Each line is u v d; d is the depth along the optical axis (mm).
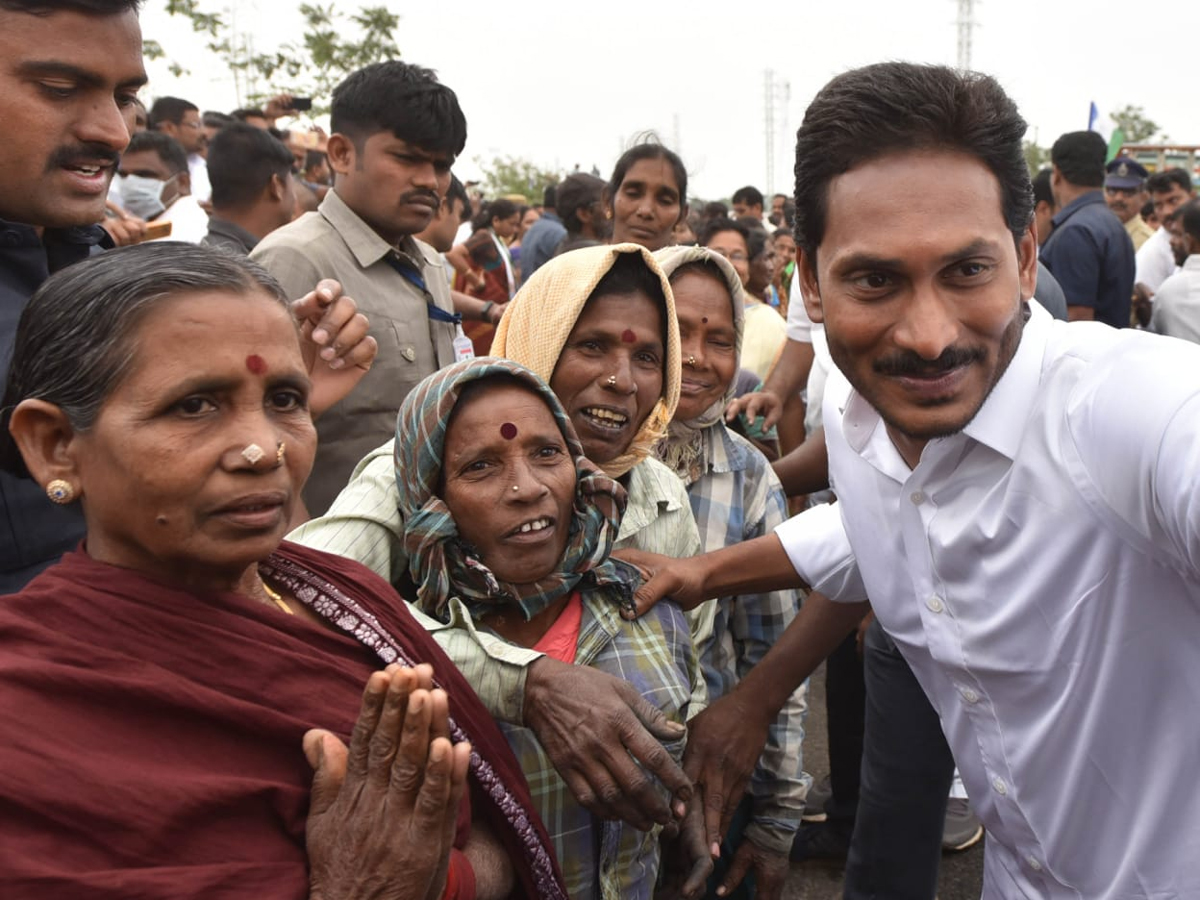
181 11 12734
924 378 1265
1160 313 5168
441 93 2908
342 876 974
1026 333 1357
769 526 2264
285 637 1109
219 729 1020
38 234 1673
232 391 998
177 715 998
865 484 1636
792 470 2746
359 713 1078
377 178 2865
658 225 4078
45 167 1520
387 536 1633
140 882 896
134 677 981
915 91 1194
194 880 918
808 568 1873
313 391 1685
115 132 1567
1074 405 1290
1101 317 5016
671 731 1390
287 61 13125
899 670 2281
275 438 1016
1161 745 1372
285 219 4176
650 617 1701
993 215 1223
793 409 4199
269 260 2779
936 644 1571
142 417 969
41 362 1007
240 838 981
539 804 1532
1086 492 1281
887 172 1205
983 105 1203
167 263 1015
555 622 1605
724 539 2170
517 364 1530
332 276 2818
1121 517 1260
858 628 2773
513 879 1353
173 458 969
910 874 2375
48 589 1026
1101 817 1461
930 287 1226
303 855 1017
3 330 1510
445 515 1495
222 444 984
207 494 981
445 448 1504
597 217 5332
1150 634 1323
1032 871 1627
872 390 1318
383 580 1361
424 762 969
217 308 997
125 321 972
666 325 1988
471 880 1198
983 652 1499
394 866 964
